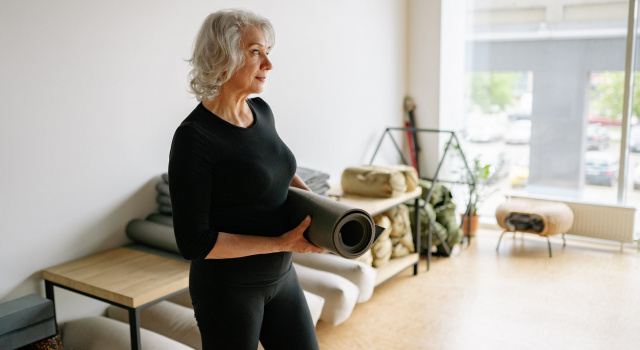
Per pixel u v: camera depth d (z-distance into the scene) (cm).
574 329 328
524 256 454
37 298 237
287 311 184
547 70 488
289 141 391
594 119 475
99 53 272
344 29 430
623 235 460
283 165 176
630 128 462
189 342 261
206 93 164
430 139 514
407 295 378
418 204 404
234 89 167
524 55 495
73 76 263
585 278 406
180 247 159
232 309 170
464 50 521
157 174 307
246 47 163
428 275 416
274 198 175
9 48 240
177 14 306
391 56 490
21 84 245
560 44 479
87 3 265
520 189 517
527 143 507
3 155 243
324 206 169
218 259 168
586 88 474
